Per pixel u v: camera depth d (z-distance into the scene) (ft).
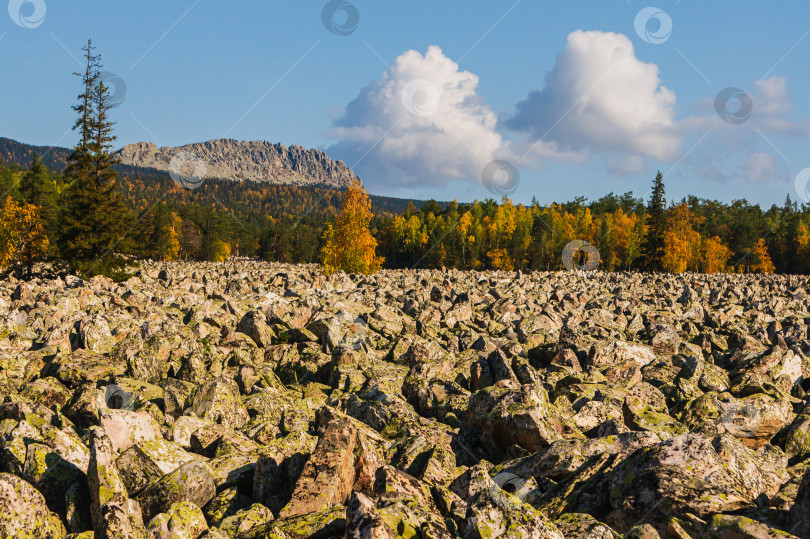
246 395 46.98
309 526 22.56
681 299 128.26
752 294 136.46
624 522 24.06
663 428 37.45
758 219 570.46
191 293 101.30
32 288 108.47
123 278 187.83
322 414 37.17
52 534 24.18
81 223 190.19
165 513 23.61
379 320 80.07
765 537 20.03
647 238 424.87
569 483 27.91
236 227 639.35
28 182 295.07
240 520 24.03
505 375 49.08
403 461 31.86
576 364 58.23
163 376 51.62
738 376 52.95
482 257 543.39
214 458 29.86
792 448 35.78
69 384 48.83
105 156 193.67
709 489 23.57
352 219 224.12
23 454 27.32
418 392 45.27
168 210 516.32
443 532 22.25
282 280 145.48
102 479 24.95
